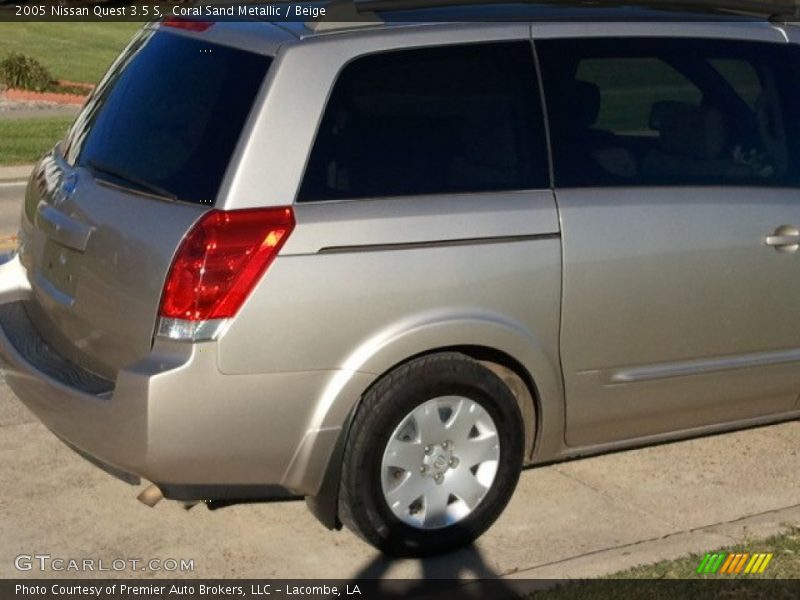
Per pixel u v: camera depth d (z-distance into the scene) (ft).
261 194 14.55
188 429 14.44
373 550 16.22
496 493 16.28
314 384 14.82
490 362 16.21
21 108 66.90
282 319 14.52
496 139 15.92
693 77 17.57
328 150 14.92
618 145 16.76
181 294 14.32
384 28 15.58
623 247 16.44
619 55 17.01
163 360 14.43
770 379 18.15
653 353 17.01
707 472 18.84
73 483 17.93
